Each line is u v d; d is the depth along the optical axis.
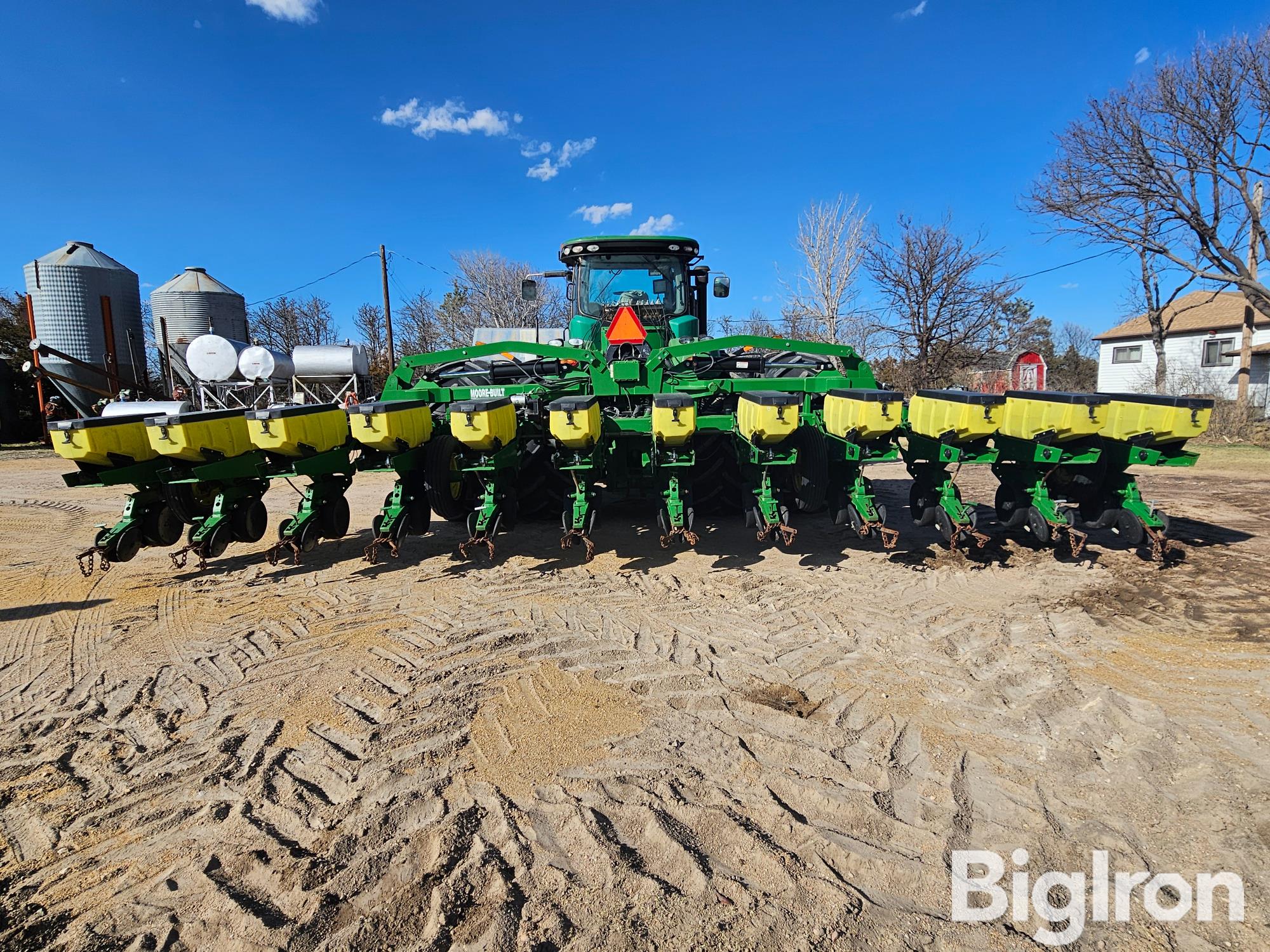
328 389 17.45
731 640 4.07
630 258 7.93
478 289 34.50
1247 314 18.97
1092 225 16.89
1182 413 4.66
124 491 10.93
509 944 1.93
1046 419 4.91
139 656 4.04
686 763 2.81
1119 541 6.10
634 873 2.19
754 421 4.81
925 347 17.73
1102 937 1.96
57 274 19.14
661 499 5.43
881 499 8.80
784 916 2.03
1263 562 5.42
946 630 4.15
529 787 2.67
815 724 3.09
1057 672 3.56
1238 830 2.37
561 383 6.52
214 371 15.95
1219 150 15.02
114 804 2.64
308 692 3.50
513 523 6.19
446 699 3.37
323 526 5.98
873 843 2.34
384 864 2.27
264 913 2.06
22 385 20.97
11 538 7.48
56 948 1.97
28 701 3.50
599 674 3.63
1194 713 3.13
